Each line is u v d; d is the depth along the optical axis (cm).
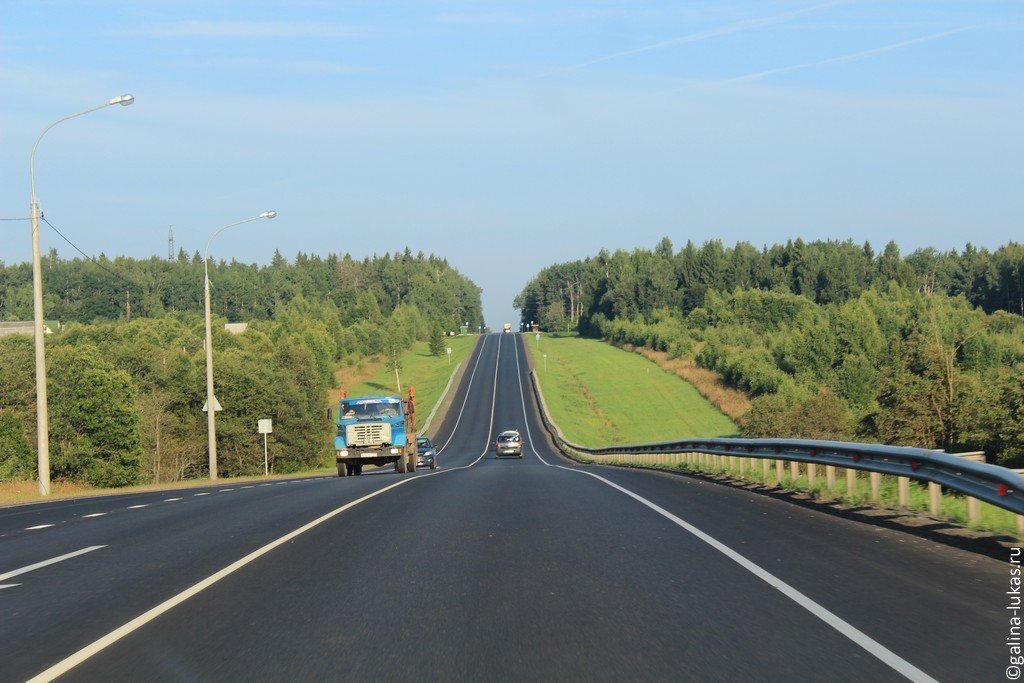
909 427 7119
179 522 2059
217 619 1026
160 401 9250
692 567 1280
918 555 1337
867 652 828
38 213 3862
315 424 11556
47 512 2545
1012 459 6234
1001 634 888
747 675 765
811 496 2202
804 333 15000
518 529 1730
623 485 2875
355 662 834
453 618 1000
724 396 15812
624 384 17988
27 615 1080
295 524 1912
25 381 8044
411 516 1998
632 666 798
